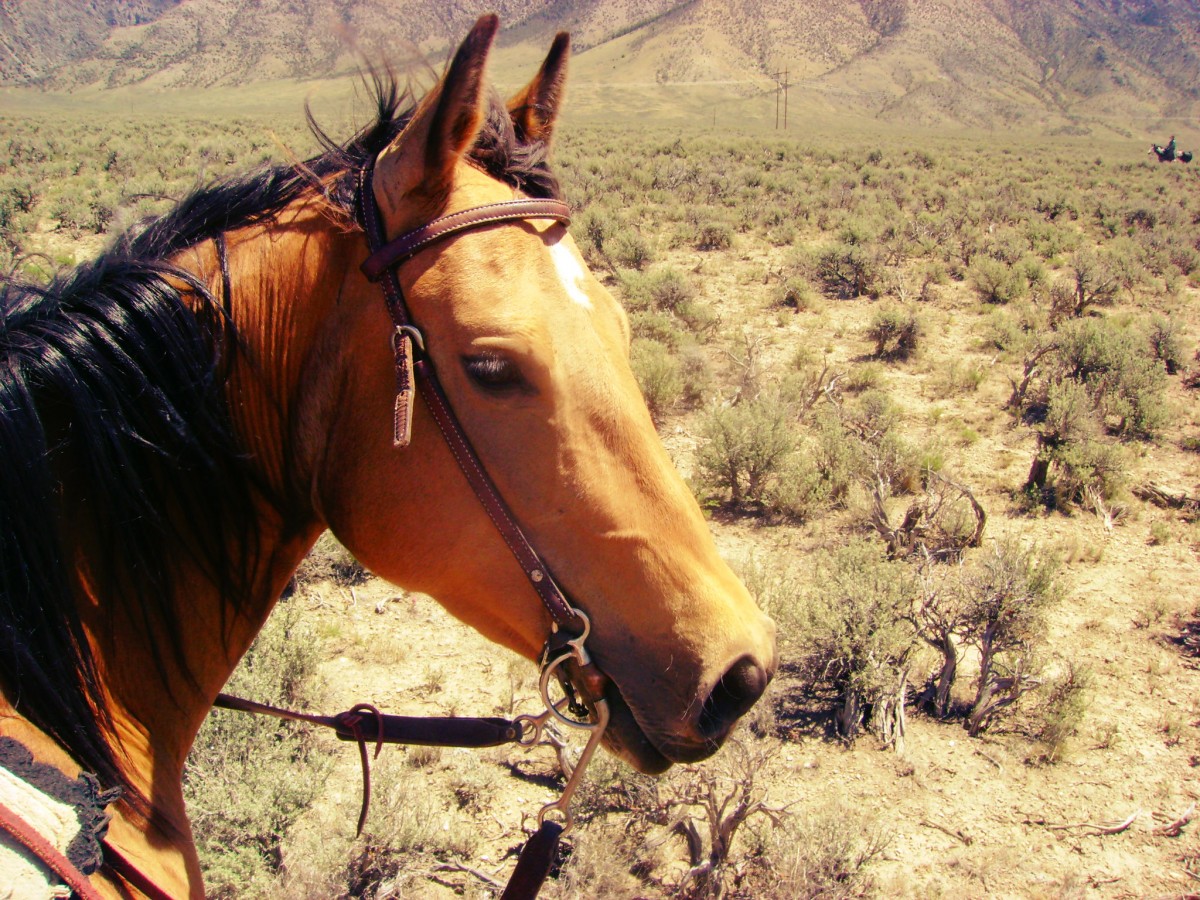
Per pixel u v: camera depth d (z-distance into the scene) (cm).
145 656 155
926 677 596
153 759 156
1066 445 913
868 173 3762
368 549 166
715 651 161
